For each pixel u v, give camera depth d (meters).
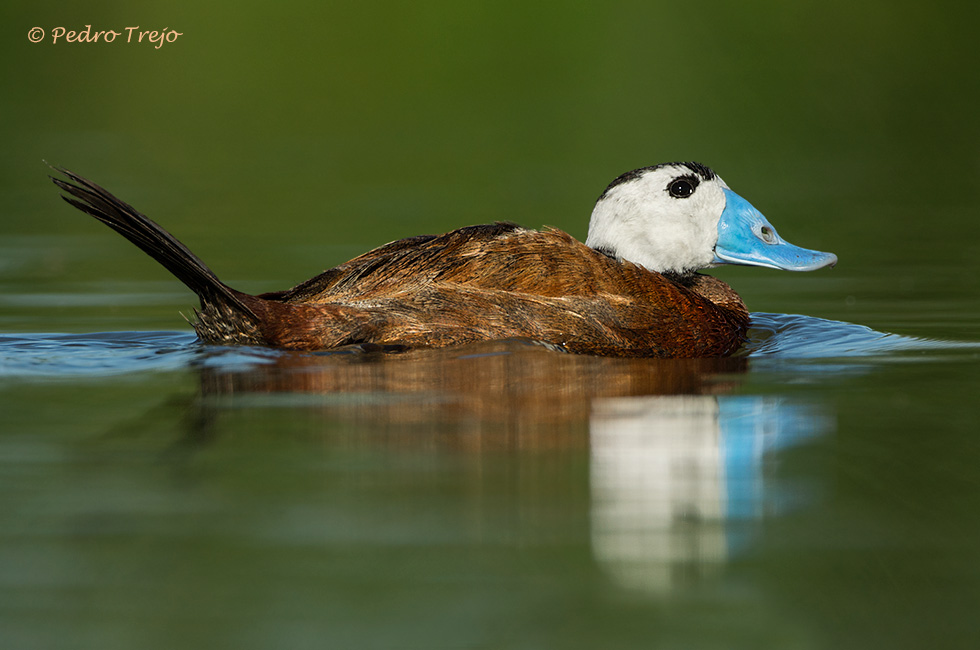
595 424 7.48
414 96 29.22
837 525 6.02
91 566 5.47
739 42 29.75
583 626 5.01
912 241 17.03
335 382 8.24
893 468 6.80
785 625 5.04
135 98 28.28
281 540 5.71
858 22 29.72
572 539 5.76
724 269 16.08
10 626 4.96
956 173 23.64
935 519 6.10
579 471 6.61
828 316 12.10
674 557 5.65
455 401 7.85
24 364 9.09
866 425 7.61
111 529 5.81
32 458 6.78
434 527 5.84
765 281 14.84
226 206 20.02
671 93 28.50
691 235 11.09
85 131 27.31
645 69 29.41
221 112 28.48
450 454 6.85
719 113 27.48
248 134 27.69
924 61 28.92
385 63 29.50
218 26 28.91
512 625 5.02
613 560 5.57
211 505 6.08
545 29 30.12
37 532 5.78
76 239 17.28
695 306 10.28
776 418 7.76
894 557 5.67
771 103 27.88
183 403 7.86
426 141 26.80
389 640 4.88
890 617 5.12
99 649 4.80
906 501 6.32
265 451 6.87
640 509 6.14
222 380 8.34
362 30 29.75
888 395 8.38
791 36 30.00
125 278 14.15
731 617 5.13
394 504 6.10
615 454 6.90
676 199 11.04
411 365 8.66
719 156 24.56
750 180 22.45
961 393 8.43
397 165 24.27
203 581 5.33
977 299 12.80
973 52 29.00
